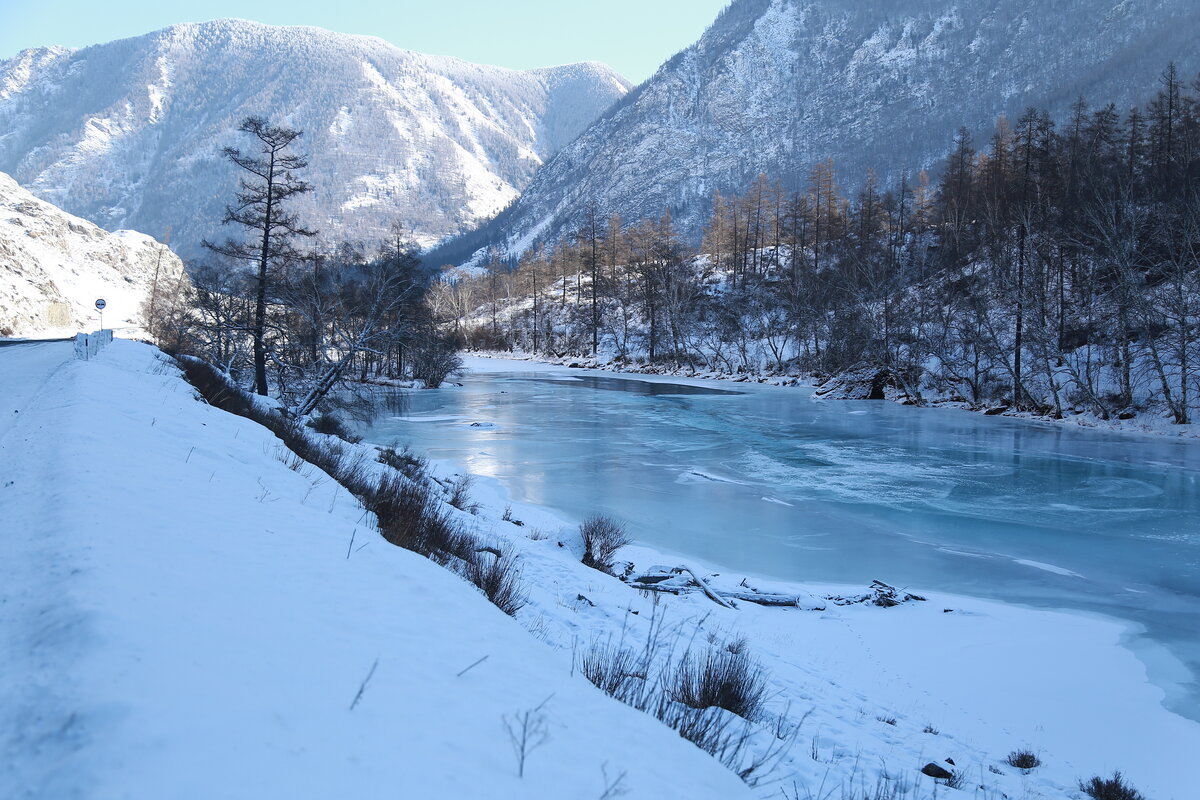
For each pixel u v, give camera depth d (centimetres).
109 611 341
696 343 8781
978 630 1329
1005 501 2450
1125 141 6875
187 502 638
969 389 5322
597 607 1044
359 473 1518
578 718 378
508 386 6775
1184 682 1122
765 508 2333
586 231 12006
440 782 267
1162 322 4150
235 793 229
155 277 9900
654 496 2472
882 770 638
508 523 1745
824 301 7625
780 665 993
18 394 1641
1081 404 4444
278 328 3253
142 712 262
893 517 2238
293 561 525
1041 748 884
